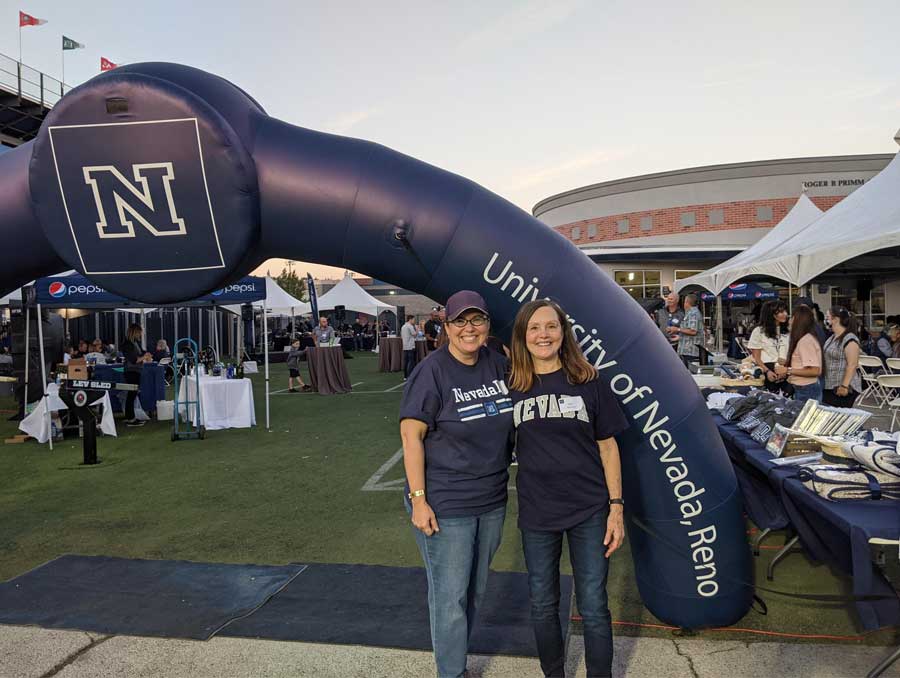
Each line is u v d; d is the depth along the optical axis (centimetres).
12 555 407
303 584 351
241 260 286
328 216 283
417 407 229
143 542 427
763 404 430
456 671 234
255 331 2848
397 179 283
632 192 2594
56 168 276
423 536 236
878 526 239
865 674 252
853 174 2264
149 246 281
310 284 1759
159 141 271
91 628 301
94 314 1933
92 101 270
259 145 284
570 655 274
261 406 1127
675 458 278
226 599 332
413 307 4356
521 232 282
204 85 288
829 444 319
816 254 684
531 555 238
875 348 1162
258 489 562
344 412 1038
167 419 966
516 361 235
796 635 285
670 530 281
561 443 231
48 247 303
